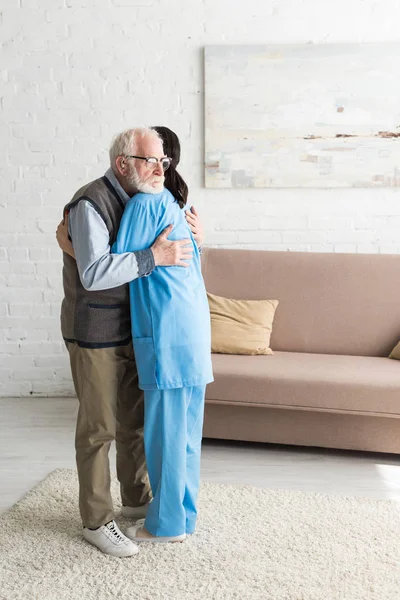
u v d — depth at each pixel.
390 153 4.37
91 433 2.60
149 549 2.60
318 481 3.30
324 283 4.19
